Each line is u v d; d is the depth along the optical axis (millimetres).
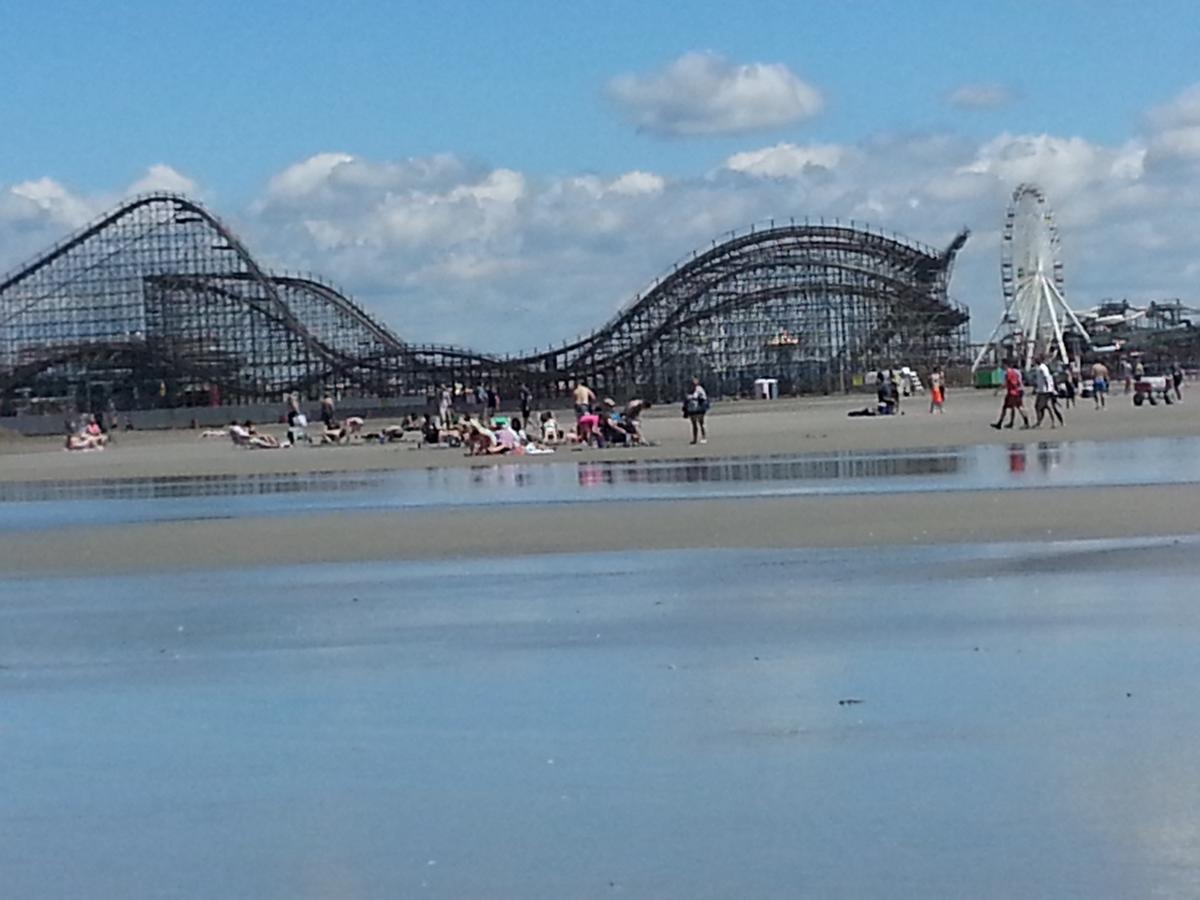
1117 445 37688
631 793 8594
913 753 9133
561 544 20047
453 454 47656
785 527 20828
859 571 16391
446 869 7547
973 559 16891
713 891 7129
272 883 7449
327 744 9875
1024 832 7711
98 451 70188
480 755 9484
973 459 34312
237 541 22203
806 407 89062
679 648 12469
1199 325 160000
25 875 7656
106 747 10008
